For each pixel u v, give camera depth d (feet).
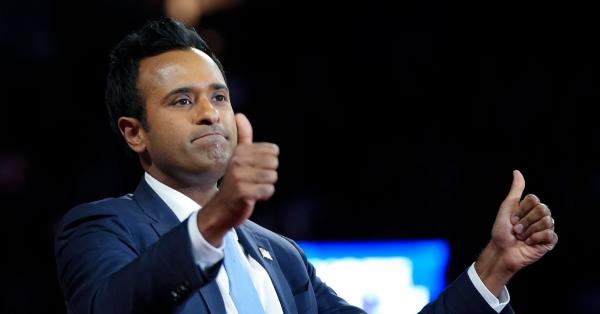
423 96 68.03
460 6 68.49
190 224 15.93
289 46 68.64
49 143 62.54
